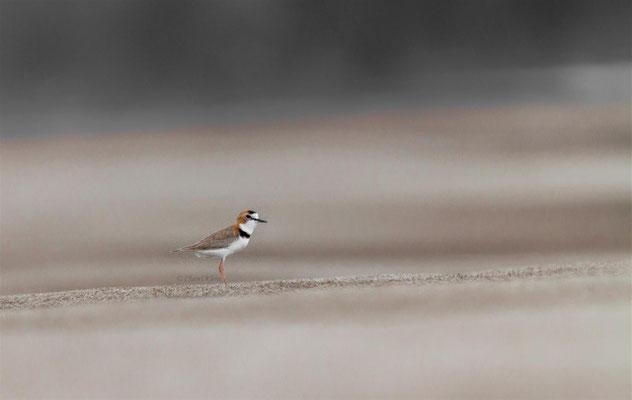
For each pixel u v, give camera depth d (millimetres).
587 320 8516
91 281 15438
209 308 10141
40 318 9836
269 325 8984
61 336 8781
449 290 10617
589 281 10727
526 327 8289
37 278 15883
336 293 10891
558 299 9562
